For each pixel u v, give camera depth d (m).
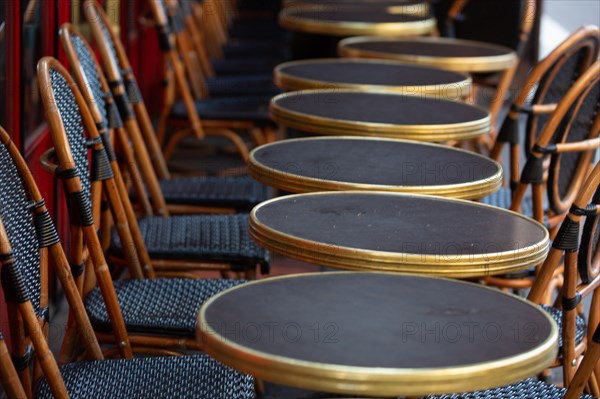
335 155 3.81
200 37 8.09
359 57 6.20
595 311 3.46
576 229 3.19
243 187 4.89
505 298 2.52
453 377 2.09
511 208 4.12
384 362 2.12
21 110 4.24
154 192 4.55
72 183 3.25
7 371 2.46
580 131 4.25
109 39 4.74
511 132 4.50
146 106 8.83
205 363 3.02
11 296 2.63
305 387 2.10
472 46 6.61
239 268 4.02
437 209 3.24
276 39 9.17
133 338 3.39
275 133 6.34
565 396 2.87
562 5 15.26
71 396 2.84
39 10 4.58
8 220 2.74
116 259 3.96
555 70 4.51
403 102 4.64
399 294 2.52
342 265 2.80
